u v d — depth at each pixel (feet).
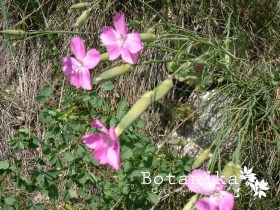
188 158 0.74
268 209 0.81
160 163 0.76
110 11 0.96
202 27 0.93
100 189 0.78
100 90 0.95
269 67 0.87
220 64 0.76
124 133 0.73
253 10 0.92
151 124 0.91
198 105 0.88
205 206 0.55
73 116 0.87
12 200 0.74
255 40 0.92
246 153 0.82
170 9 0.93
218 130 0.83
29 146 0.76
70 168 0.78
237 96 0.83
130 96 0.94
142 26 0.94
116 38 0.61
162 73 0.92
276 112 0.83
